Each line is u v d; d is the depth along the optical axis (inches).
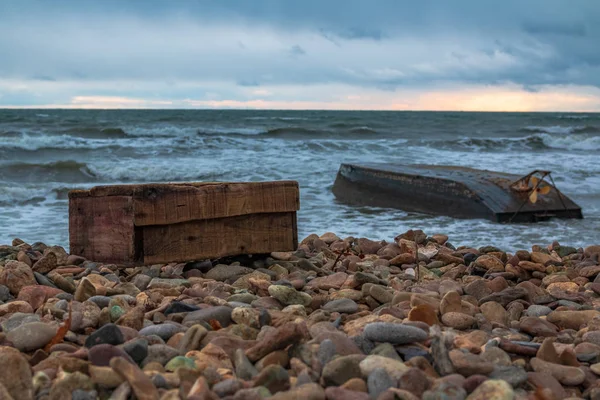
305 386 96.5
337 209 504.4
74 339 129.3
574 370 118.1
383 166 561.9
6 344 119.3
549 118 2731.3
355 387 100.3
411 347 120.6
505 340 129.5
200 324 137.6
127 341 123.8
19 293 167.6
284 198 226.8
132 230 204.7
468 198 450.3
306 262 232.8
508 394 94.5
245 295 172.2
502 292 188.2
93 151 957.8
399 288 204.7
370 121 1991.9
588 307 184.2
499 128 1669.5
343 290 181.5
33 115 2224.4
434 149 1069.8
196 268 221.9
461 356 114.4
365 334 122.0
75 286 184.9
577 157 923.4
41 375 100.7
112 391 98.4
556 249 306.2
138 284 195.0
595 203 531.8
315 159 873.5
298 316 147.9
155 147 1000.2
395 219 452.1
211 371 106.3
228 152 966.4
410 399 92.4
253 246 222.8
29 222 428.8
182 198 207.0
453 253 281.1
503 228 409.4
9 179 722.8
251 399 93.7
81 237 221.9
